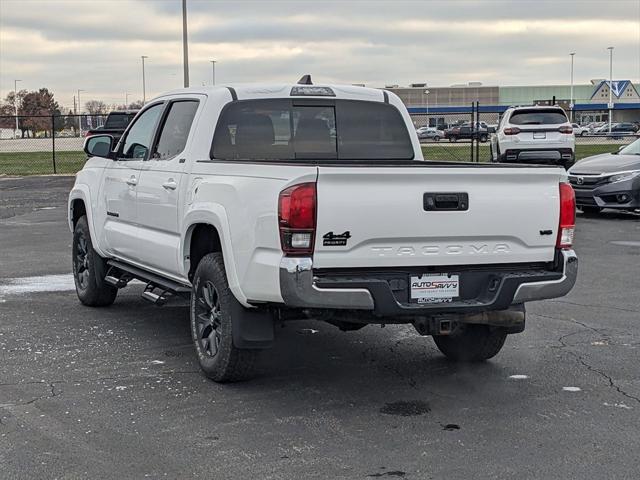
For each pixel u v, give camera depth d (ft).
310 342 24.16
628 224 51.62
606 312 27.94
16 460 15.14
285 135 22.50
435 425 17.13
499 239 18.39
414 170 17.33
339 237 16.96
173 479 14.34
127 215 24.73
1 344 23.49
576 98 385.50
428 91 386.73
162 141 23.52
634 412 17.94
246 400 18.71
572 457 15.35
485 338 21.21
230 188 18.72
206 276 19.85
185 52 111.55
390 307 17.30
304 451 15.65
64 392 19.17
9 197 73.61
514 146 75.10
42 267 36.58
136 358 22.16
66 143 225.97
